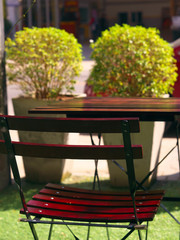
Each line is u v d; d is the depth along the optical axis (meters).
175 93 7.02
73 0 33.91
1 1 4.83
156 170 5.02
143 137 4.56
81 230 3.75
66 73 5.21
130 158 2.33
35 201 2.71
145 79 4.86
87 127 2.34
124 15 37.72
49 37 5.05
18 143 2.48
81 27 34.59
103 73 4.93
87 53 20.75
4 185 4.87
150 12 37.53
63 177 5.10
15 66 5.15
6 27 27.45
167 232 3.66
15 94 11.17
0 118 2.47
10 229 3.79
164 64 5.00
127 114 3.16
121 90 4.85
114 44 4.88
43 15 27.83
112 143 4.63
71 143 5.11
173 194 4.58
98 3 35.91
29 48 5.00
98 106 3.48
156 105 3.46
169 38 28.48
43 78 5.07
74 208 2.62
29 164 5.03
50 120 2.38
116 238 3.58
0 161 4.81
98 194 2.85
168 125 7.37
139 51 4.80
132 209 2.58
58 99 5.08
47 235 3.66
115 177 4.83
